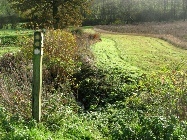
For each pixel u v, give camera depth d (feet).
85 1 132.98
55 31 65.16
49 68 53.72
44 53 57.16
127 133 29.89
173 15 327.88
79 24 135.44
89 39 131.64
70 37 65.98
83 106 48.06
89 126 33.53
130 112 38.68
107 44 133.90
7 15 204.23
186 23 263.49
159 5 337.72
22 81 40.91
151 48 125.29
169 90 40.34
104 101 47.83
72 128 30.89
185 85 40.55
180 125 29.32
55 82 50.16
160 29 221.66
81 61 61.46
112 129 33.40
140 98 42.19
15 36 115.03
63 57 57.77
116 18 314.14
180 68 68.33
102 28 246.06
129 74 56.03
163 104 37.42
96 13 317.01
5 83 39.19
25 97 34.53
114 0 337.52
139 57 93.25
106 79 53.01
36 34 29.71
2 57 59.62
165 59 90.33
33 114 30.25
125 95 48.06
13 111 31.73
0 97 34.37
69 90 48.93
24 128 27.86
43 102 33.99
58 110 34.14
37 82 30.07
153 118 30.17
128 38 176.55
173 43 143.13
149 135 28.40
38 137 26.43
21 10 127.34
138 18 320.50
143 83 47.91
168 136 27.68
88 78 53.88
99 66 60.44
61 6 130.62
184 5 331.57
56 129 30.14
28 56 58.70
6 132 26.99
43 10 128.06
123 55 96.43
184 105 35.24
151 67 73.15
